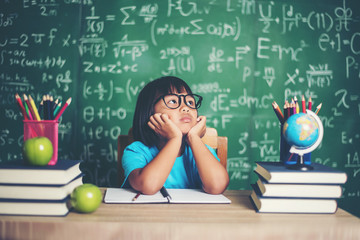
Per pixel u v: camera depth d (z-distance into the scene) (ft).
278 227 1.99
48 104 2.49
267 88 6.05
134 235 1.94
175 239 1.95
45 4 5.86
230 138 6.00
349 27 6.13
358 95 6.16
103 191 2.85
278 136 6.06
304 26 6.08
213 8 5.95
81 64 5.86
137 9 5.88
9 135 5.86
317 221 2.10
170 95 3.29
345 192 6.12
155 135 3.41
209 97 5.97
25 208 2.11
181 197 2.61
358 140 6.16
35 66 5.85
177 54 5.92
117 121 5.90
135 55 5.89
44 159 2.23
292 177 2.25
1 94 5.86
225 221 2.05
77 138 5.87
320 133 2.43
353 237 2.03
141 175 2.70
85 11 5.86
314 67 6.10
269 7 6.02
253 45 6.01
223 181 2.79
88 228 1.95
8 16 5.86
